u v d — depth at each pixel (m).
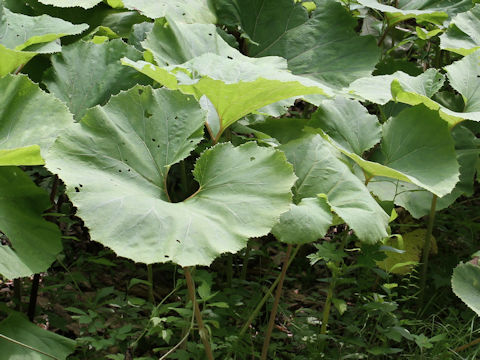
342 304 2.61
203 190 2.03
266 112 2.81
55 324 2.60
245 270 3.28
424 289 3.28
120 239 1.76
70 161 1.92
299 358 2.57
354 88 3.11
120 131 2.05
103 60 2.84
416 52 4.94
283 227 2.21
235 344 2.47
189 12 3.52
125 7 3.36
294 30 3.88
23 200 2.25
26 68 2.92
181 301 2.99
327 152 2.61
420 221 3.68
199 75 2.57
